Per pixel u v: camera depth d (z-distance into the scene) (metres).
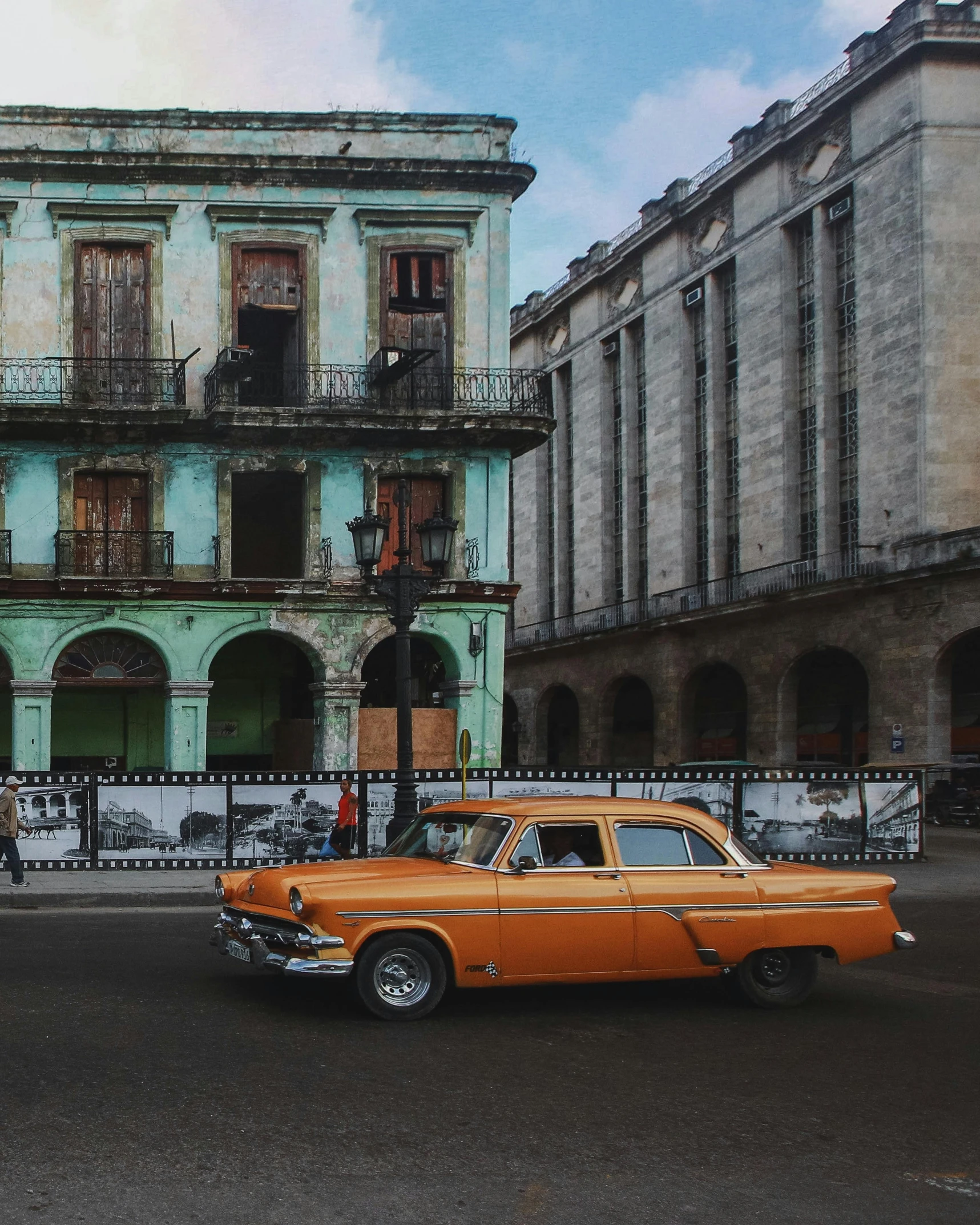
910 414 36.00
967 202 36.09
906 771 22.70
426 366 27.77
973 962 12.44
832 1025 9.34
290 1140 6.23
